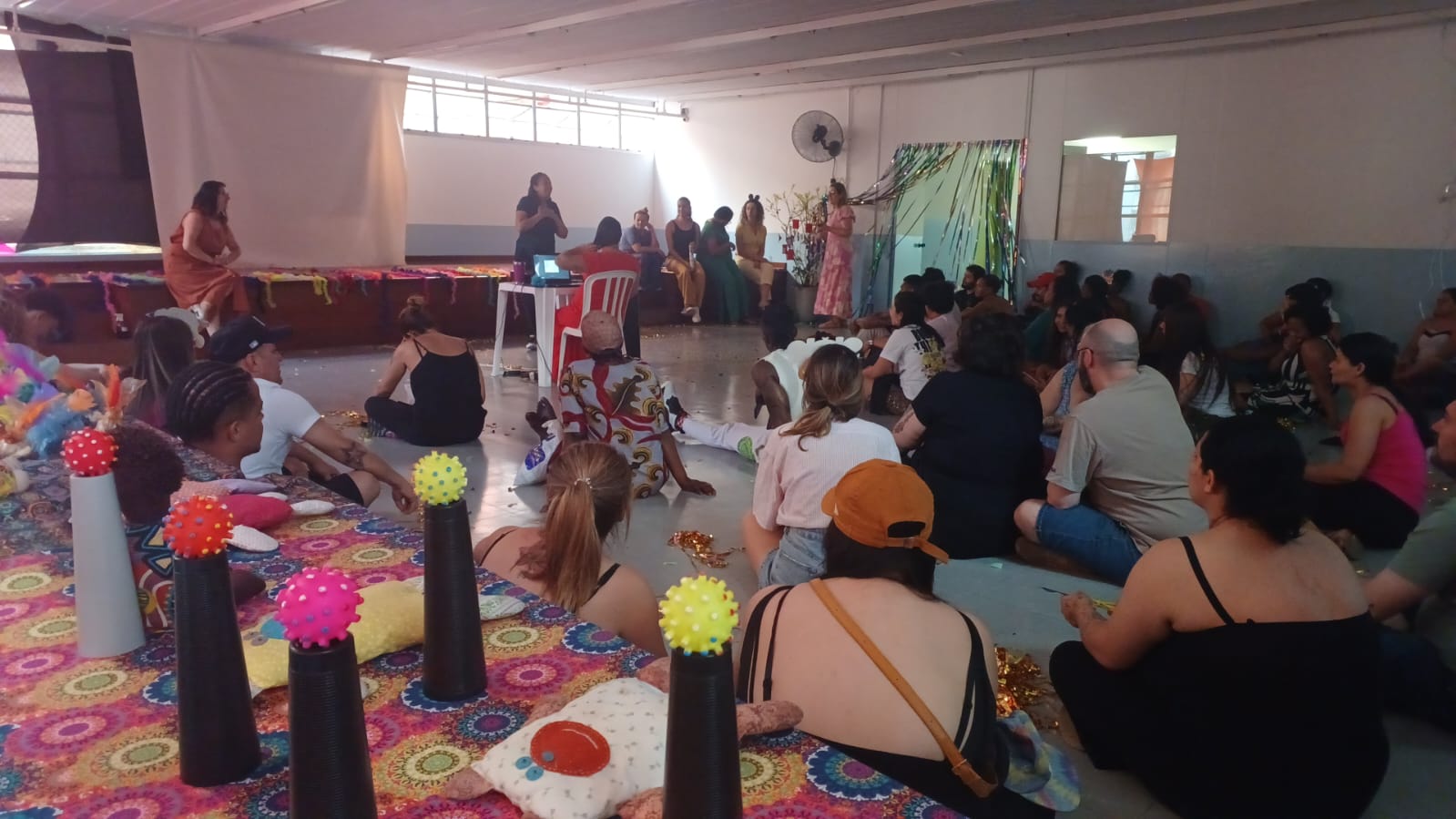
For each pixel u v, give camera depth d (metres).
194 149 8.56
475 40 8.45
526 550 1.87
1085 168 9.26
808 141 11.25
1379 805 2.12
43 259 7.78
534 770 1.06
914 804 1.11
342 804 0.91
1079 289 7.50
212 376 2.31
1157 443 3.21
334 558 1.87
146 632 1.48
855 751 1.38
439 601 1.28
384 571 1.81
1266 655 1.83
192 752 1.10
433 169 10.93
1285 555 1.85
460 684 1.31
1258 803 1.91
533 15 7.47
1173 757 2.01
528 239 9.74
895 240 10.93
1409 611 2.56
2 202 7.86
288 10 7.30
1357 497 3.63
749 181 12.32
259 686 1.28
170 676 1.38
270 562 1.84
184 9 7.48
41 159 7.97
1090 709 2.21
